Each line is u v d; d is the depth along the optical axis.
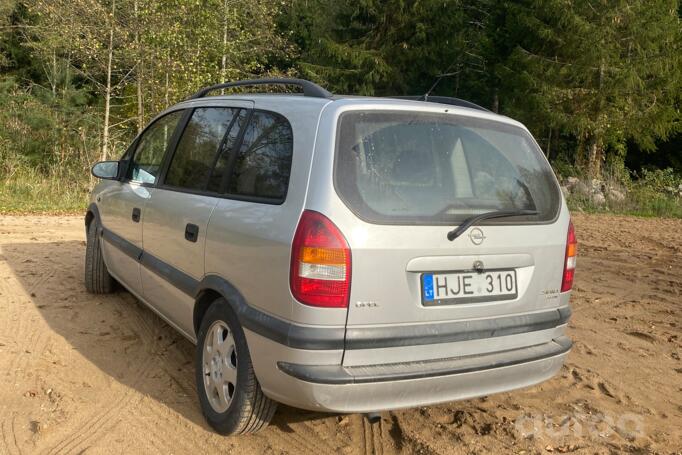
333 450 3.34
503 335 3.23
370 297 2.85
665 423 3.85
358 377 2.79
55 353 4.45
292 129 3.19
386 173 3.00
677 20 20.34
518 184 3.41
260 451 3.29
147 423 3.54
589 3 20.00
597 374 4.56
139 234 4.54
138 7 15.66
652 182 18.77
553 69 21.02
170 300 4.03
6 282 6.20
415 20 26.09
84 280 6.30
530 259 3.32
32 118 18.94
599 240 10.99
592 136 21.47
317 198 2.86
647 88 20.61
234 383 3.25
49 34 17.56
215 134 3.89
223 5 17.17
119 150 18.23
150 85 16.81
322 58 27.30
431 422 3.71
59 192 15.71
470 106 3.70
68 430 3.42
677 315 6.15
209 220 3.51
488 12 29.23
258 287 3.03
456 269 3.06
